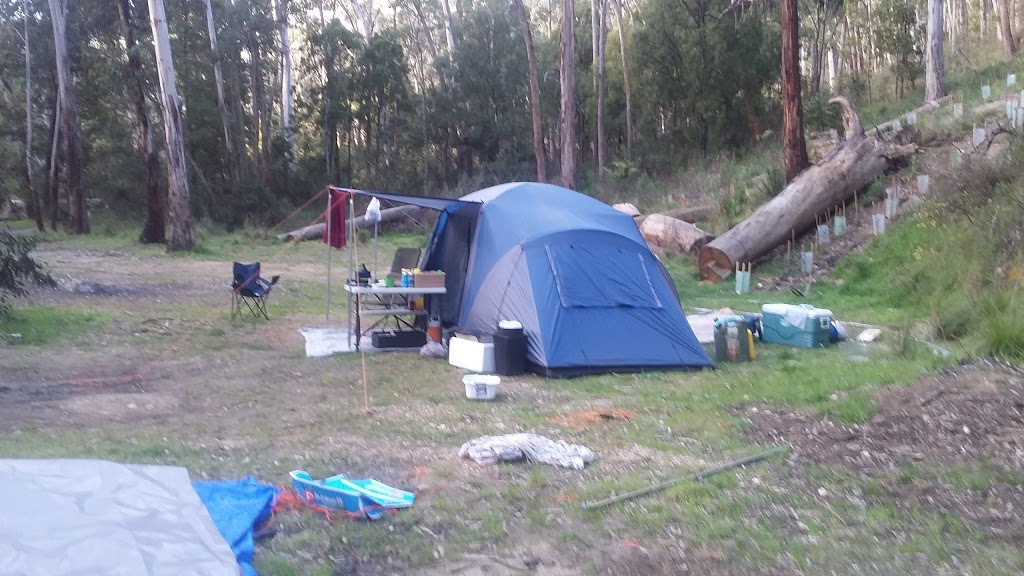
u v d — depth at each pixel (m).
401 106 43.94
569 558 4.71
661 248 20.19
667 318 10.21
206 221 36.59
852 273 15.79
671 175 32.41
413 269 11.70
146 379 9.49
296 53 52.25
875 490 5.55
